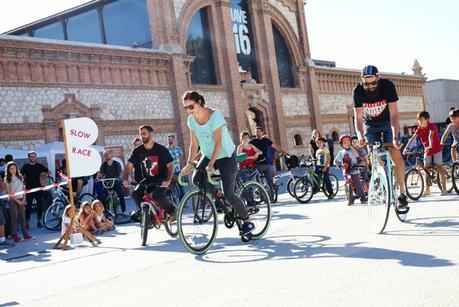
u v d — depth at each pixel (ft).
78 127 34.53
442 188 37.96
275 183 49.39
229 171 24.40
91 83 80.18
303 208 40.24
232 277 18.21
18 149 70.54
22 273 24.17
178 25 97.50
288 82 125.90
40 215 50.26
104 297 17.37
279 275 17.72
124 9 100.83
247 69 114.83
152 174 29.94
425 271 16.29
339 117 135.44
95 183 50.55
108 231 38.86
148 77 89.66
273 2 121.08
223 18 107.14
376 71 24.22
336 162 40.22
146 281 19.08
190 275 19.27
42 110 73.46
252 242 25.29
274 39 123.75
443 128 143.43
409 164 66.44
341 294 14.73
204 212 24.17
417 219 26.66
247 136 48.83
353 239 22.90
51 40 74.74
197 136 24.43
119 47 84.17
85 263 24.95
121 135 83.76
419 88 163.43
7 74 70.28
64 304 17.02
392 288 14.84
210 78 106.73
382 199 23.44
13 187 39.63
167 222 30.40
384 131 25.76
